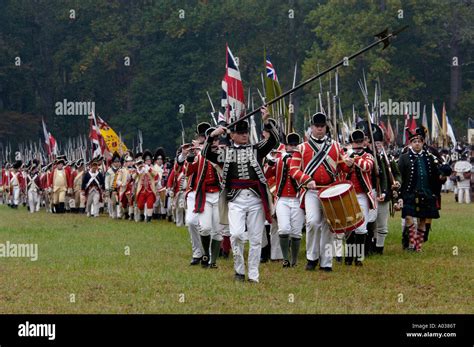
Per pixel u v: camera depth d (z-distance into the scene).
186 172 30.95
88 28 159.25
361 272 28.91
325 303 23.53
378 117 57.38
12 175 77.50
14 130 151.50
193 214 30.78
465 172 67.06
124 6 158.88
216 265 30.45
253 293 24.98
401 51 132.12
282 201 30.69
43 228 47.59
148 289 25.73
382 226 33.59
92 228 47.50
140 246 37.16
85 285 26.52
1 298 24.62
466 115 133.25
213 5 147.75
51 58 159.75
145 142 151.50
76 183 67.00
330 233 29.25
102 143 68.81
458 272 28.55
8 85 156.88
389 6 129.38
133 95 149.62
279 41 143.12
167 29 147.25
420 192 34.16
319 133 29.30
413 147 34.50
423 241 35.56
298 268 30.27
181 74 148.88
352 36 128.62
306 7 145.75
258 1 145.62
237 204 26.81
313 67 129.38
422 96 138.38
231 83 42.91
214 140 27.06
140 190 53.31
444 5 131.62
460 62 139.38
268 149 26.97
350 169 29.38
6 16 159.50
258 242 26.95
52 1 159.00
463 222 47.38
